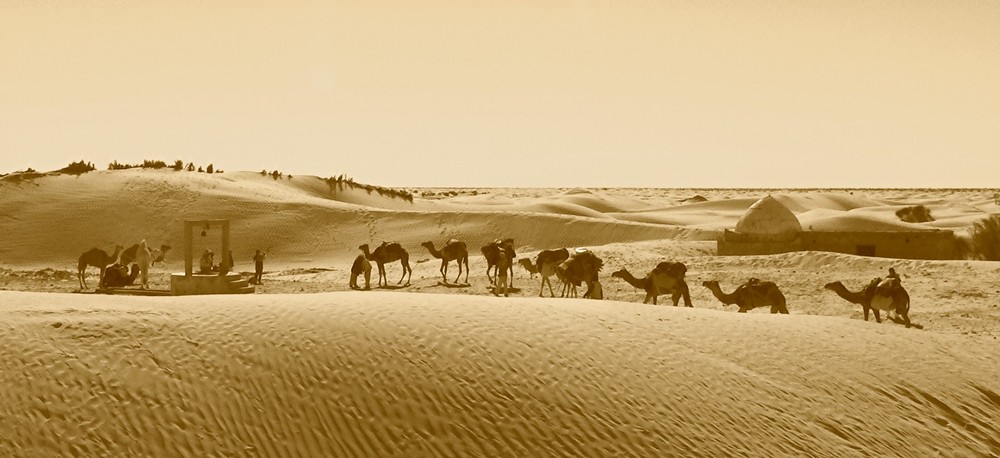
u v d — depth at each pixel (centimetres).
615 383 1272
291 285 3550
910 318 2556
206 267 3112
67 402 1043
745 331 1695
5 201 6312
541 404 1182
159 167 7919
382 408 1127
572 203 11344
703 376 1373
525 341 1349
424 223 6500
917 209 8538
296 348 1223
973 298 2955
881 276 3462
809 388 1446
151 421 1043
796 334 1745
